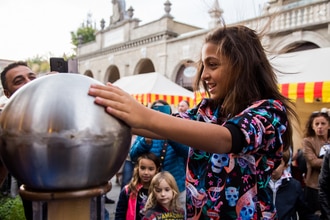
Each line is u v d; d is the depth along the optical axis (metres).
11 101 0.71
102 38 24.08
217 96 1.15
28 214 2.04
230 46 1.08
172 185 2.64
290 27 11.37
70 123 0.66
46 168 0.66
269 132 0.95
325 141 4.05
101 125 0.69
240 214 1.05
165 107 3.59
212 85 1.14
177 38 16.95
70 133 0.65
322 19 10.77
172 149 3.15
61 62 1.10
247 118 0.92
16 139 0.66
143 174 2.91
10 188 2.99
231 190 1.07
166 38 17.78
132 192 2.91
